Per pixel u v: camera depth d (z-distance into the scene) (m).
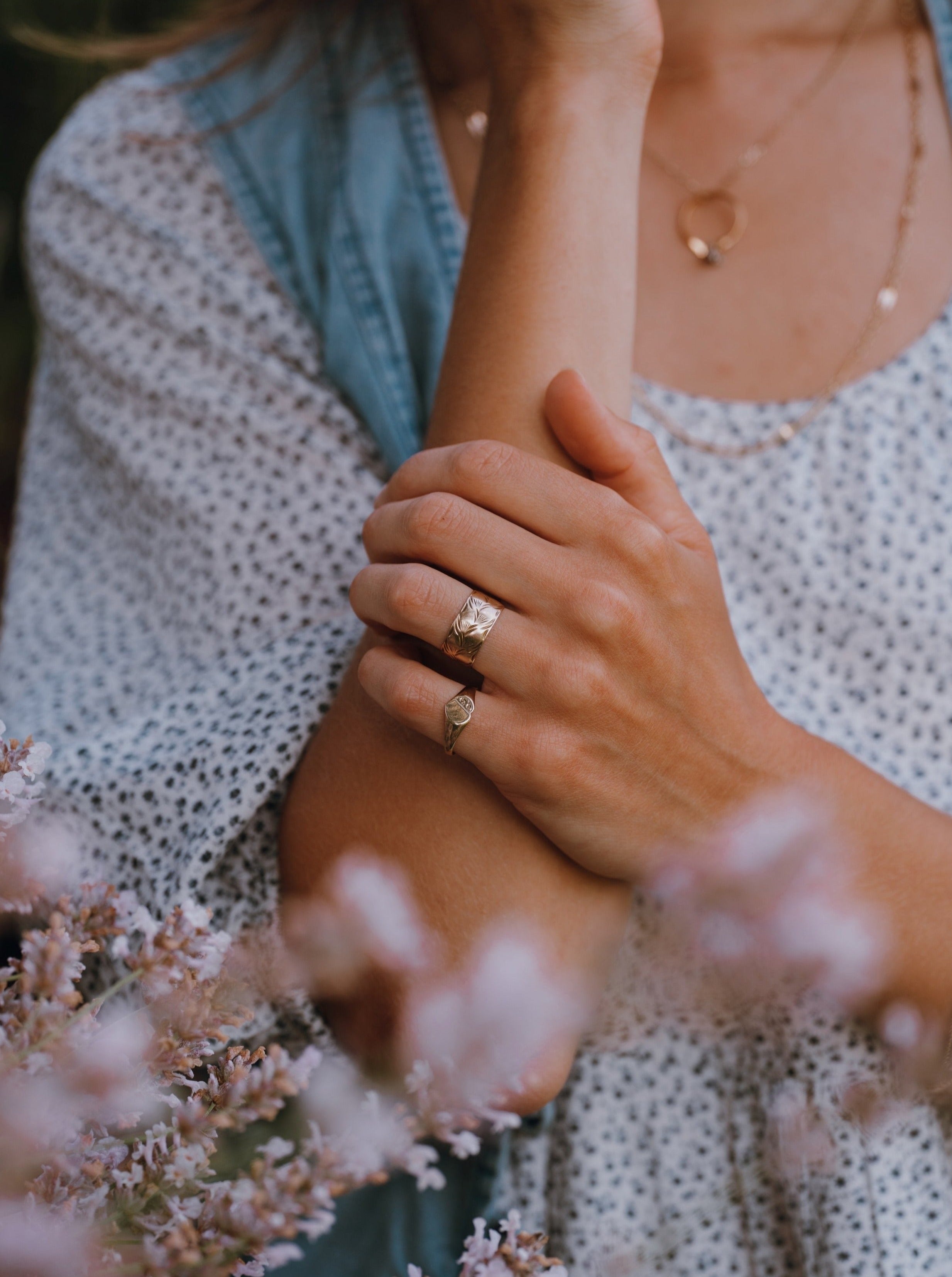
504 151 0.64
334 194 0.75
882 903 0.63
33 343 1.76
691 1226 0.67
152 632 0.73
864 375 0.72
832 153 0.76
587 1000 0.61
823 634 0.71
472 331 0.63
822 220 0.75
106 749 0.67
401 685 0.60
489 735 0.59
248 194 0.75
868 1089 0.65
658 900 0.66
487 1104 0.53
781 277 0.74
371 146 0.75
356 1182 0.47
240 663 0.68
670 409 0.73
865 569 0.70
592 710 0.59
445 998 0.58
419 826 0.61
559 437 0.62
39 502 0.78
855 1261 0.65
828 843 0.62
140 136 0.76
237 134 0.76
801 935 0.63
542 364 0.62
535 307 0.63
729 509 0.72
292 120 0.77
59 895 0.50
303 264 0.74
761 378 0.73
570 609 0.59
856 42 0.77
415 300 0.74
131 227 0.75
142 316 0.74
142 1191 0.48
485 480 0.60
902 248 0.74
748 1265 0.67
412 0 0.78
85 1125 0.49
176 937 0.48
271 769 0.64
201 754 0.65
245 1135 0.60
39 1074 0.47
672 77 0.77
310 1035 0.64
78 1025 0.47
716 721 0.60
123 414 0.74
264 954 0.61
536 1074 0.60
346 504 0.70
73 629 0.74
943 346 0.73
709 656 0.60
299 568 0.70
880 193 0.75
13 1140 0.46
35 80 1.63
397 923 0.60
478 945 0.60
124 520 0.75
